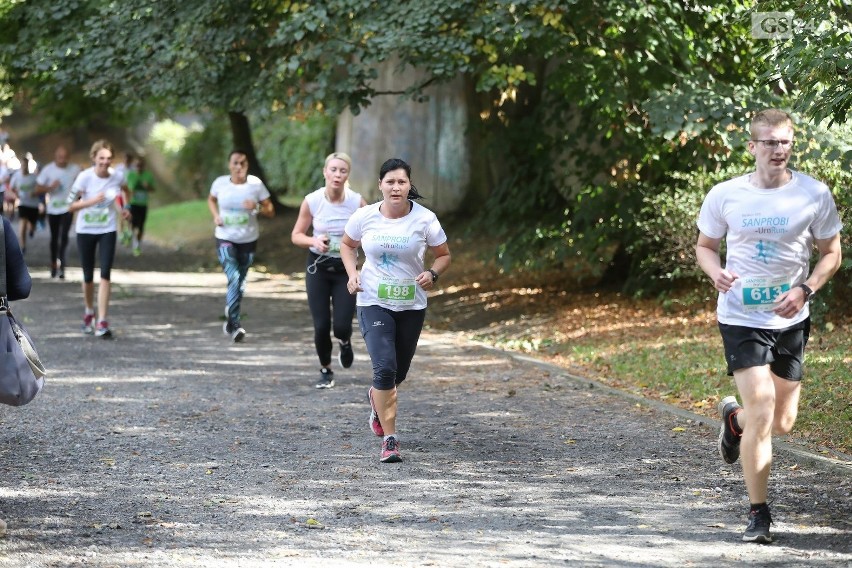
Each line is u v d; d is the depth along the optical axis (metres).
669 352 25.61
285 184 85.69
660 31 28.83
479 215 37.78
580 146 37.22
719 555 12.41
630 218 32.50
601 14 28.62
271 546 12.78
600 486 15.59
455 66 30.30
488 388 23.38
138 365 25.73
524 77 30.06
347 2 30.05
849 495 14.73
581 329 30.72
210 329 32.34
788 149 13.01
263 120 32.25
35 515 13.92
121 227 57.59
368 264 17.56
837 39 19.27
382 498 14.98
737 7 27.86
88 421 19.62
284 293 42.69
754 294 13.20
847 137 25.12
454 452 17.72
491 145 36.88
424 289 17.61
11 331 13.41
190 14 33.56
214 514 14.12
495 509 14.45
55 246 44.84
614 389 22.66
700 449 17.66
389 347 17.27
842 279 26.16
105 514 14.03
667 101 27.89
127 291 41.44
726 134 27.38
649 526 13.63
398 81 62.28
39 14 36.00
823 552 12.46
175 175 100.00
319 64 32.06
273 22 33.91
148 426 19.36
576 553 12.53
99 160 29.59
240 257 29.06
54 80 36.50
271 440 18.45
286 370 25.53
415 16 29.33
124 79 34.31
